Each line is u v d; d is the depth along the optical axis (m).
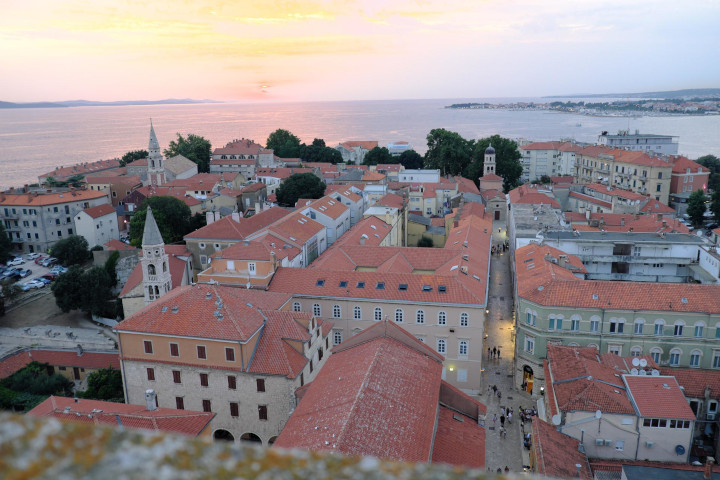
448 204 164.62
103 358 84.25
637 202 130.00
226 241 108.62
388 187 166.75
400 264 86.19
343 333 78.44
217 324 63.00
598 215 123.56
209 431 50.28
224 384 63.00
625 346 69.81
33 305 115.75
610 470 49.12
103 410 49.78
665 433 51.72
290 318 66.19
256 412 62.81
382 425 41.19
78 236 139.88
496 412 69.25
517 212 127.75
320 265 86.62
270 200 169.88
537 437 50.41
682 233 98.81
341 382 48.91
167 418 47.81
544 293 71.50
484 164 193.75
